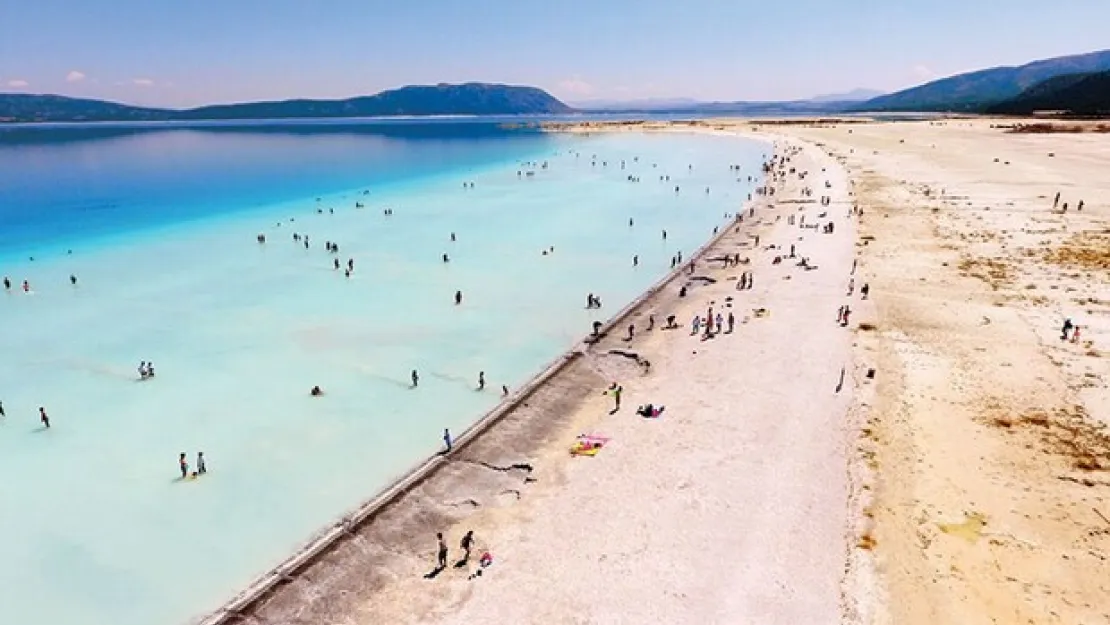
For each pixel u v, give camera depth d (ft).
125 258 181.27
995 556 61.05
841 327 114.73
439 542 65.31
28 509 74.59
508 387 102.17
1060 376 94.84
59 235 210.59
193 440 88.33
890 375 96.02
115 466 82.53
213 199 281.95
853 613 55.01
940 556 61.05
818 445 79.10
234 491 77.36
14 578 64.75
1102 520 65.62
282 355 114.83
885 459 75.82
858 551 61.72
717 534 65.26
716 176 326.44
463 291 148.97
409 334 124.06
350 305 140.26
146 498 76.33
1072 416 84.38
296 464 82.53
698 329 117.50
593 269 166.20
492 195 282.15
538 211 243.19
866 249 164.14
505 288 151.12
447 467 78.18
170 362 112.27
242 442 87.61
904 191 241.55
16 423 92.84
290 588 60.39
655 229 209.97
